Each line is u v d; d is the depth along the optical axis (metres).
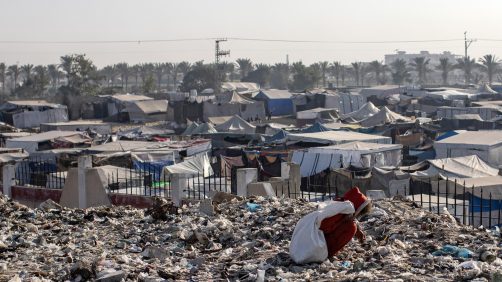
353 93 133.50
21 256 13.49
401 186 40.62
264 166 49.31
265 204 17.75
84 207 27.09
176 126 100.81
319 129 73.44
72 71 161.50
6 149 60.59
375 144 54.34
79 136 74.94
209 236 14.51
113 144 62.78
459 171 45.69
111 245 14.51
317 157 48.38
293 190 24.50
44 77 180.38
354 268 10.91
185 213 17.42
